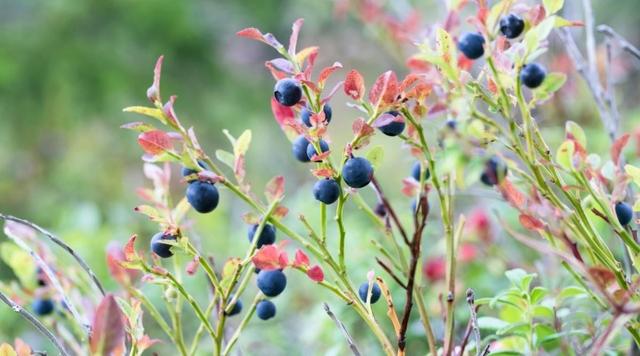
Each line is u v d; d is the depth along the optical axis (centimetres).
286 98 52
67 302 55
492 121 52
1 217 54
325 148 53
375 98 52
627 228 55
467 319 66
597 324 56
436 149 54
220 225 85
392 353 53
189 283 76
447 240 54
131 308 54
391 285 69
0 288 61
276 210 54
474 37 53
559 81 53
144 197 57
